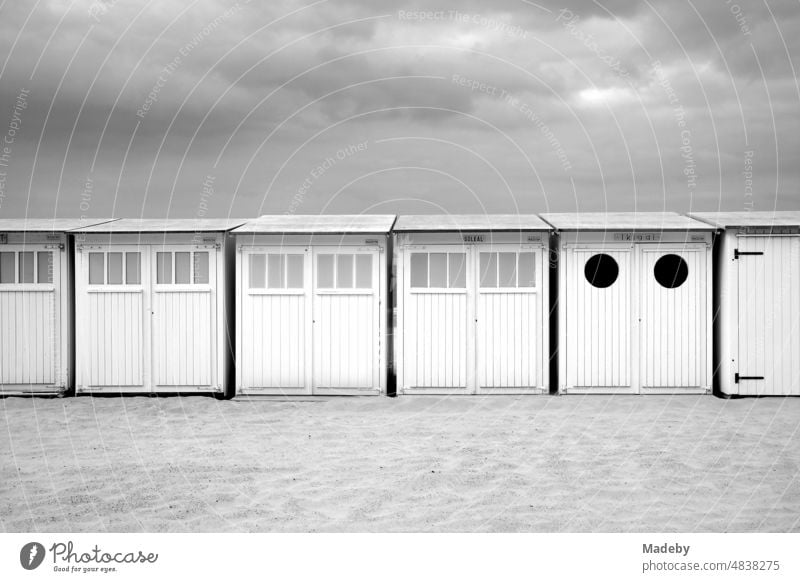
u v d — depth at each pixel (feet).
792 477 27.14
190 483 26.96
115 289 40.88
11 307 41.27
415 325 40.55
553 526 22.86
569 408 37.81
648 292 40.24
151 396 41.01
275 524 23.20
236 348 40.78
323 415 37.14
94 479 27.48
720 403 38.78
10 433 34.04
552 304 42.11
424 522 23.25
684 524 22.93
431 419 36.04
